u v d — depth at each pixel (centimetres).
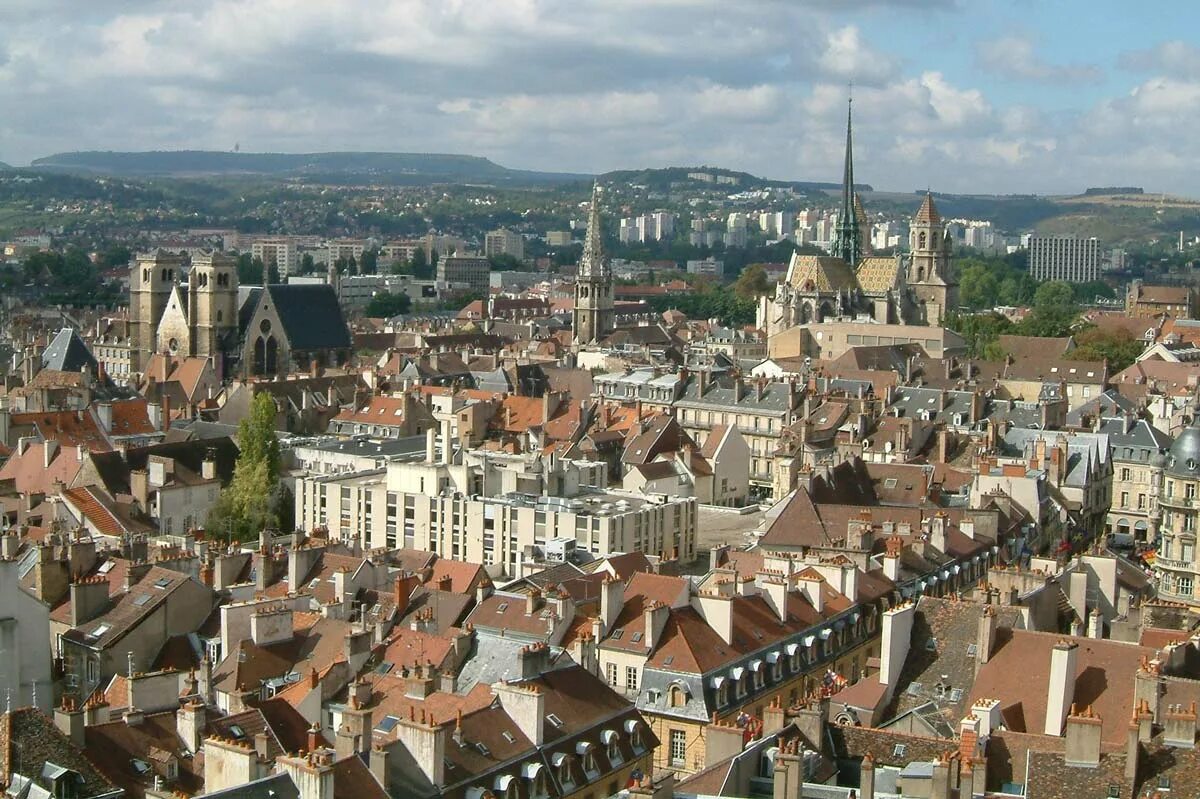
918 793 11238
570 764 14200
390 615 18925
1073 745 11262
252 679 16538
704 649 17238
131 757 13050
